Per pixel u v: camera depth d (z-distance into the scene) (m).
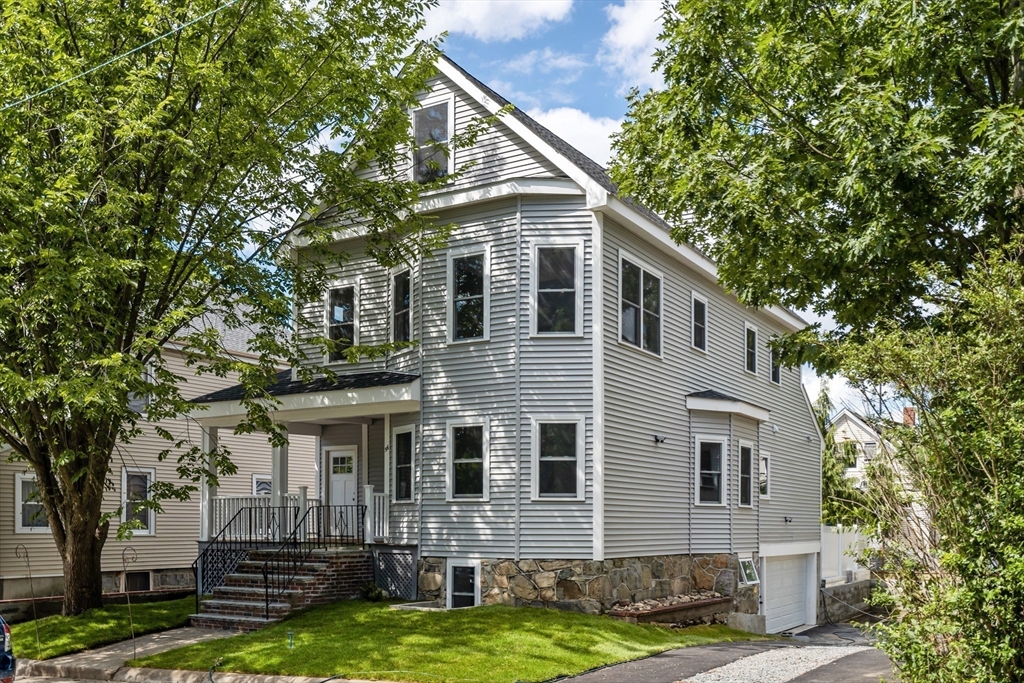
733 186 14.62
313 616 18.00
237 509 22.61
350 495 23.41
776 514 28.23
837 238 14.05
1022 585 8.66
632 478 20.05
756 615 21.97
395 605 18.88
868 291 14.59
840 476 36.59
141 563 28.34
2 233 15.04
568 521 18.69
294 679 13.42
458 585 19.50
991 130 11.93
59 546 19.33
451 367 20.05
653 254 21.78
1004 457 9.02
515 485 18.92
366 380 20.86
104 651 16.45
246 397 18.45
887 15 13.35
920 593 9.66
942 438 9.40
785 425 30.09
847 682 12.58
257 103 17.41
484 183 19.69
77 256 14.45
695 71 14.94
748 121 15.45
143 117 14.92
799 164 14.20
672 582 21.52
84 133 14.81
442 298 20.38
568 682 12.98
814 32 14.13
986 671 8.85
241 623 17.91
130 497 28.09
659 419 21.56
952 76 13.73
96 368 15.69
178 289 18.12
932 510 9.50
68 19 15.55
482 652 14.41
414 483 20.27
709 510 23.31
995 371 9.30
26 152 15.20
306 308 23.33
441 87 21.48
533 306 19.28
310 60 18.05
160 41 16.02
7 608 21.67
